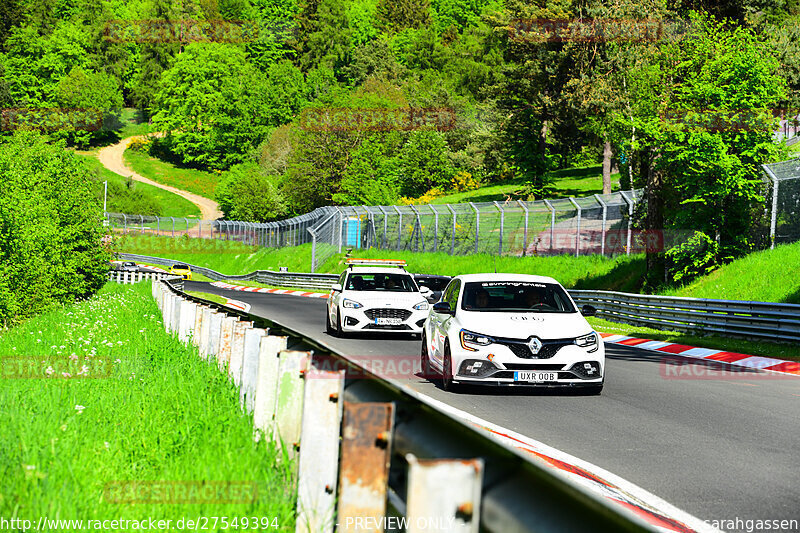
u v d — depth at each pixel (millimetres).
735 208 61750
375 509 7410
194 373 21031
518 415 22391
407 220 126500
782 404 25359
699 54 62125
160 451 13148
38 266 58438
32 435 13031
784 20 139750
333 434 9500
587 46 147500
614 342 50375
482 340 25594
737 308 46500
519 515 4926
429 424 7012
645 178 77688
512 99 193875
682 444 18734
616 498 13852
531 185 199000
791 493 14414
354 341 43594
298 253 159000
